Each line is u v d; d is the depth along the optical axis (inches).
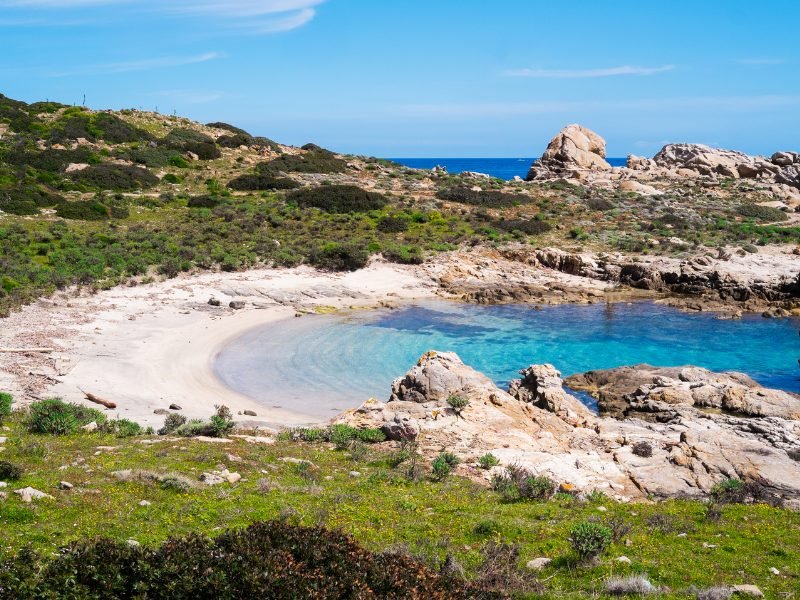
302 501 677.3
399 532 609.0
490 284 2532.0
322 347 1771.7
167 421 1064.2
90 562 380.2
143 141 3850.9
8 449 755.4
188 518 585.6
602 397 1398.9
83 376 1387.8
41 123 3737.7
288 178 3619.6
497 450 989.2
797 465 948.6
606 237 2984.7
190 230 2691.9
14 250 2159.2
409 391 1256.2
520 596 477.1
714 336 1916.8
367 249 2689.5
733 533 636.1
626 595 479.8
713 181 4397.1
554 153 4825.3
